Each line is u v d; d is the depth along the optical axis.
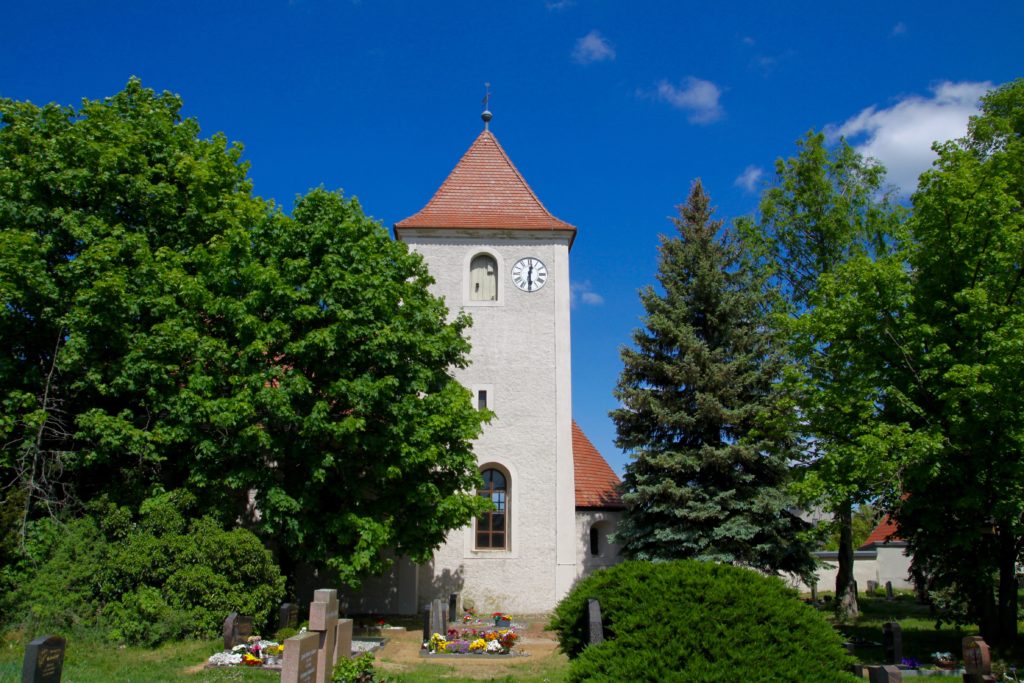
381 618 23.55
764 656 9.29
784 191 29.42
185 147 22.25
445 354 22.25
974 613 20.06
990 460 17.02
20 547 16.91
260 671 14.12
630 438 25.69
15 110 20.77
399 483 20.44
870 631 22.95
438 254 27.64
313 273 19.33
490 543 25.78
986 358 16.75
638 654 9.46
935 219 18.02
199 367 18.81
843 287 19.72
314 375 19.89
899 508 19.22
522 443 26.19
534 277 27.52
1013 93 25.95
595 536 28.53
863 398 18.77
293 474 19.86
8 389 18.78
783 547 24.27
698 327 26.38
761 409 23.66
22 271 17.78
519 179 29.33
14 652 14.59
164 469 20.12
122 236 19.27
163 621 16.19
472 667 16.03
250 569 17.44
